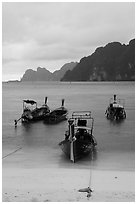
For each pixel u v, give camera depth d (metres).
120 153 22.28
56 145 25.69
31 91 136.62
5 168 16.98
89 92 119.50
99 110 54.50
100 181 13.38
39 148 24.39
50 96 96.31
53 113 42.09
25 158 20.48
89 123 39.78
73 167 17.94
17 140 28.14
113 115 43.50
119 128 35.66
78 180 13.59
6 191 11.71
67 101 75.56
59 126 37.44
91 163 19.06
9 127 36.56
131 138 29.00
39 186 12.47
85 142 21.23
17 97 92.25
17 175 14.66
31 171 15.91
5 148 24.38
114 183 13.02
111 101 73.94
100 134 31.50
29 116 40.59
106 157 20.91
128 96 92.94
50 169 16.83
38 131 33.78
